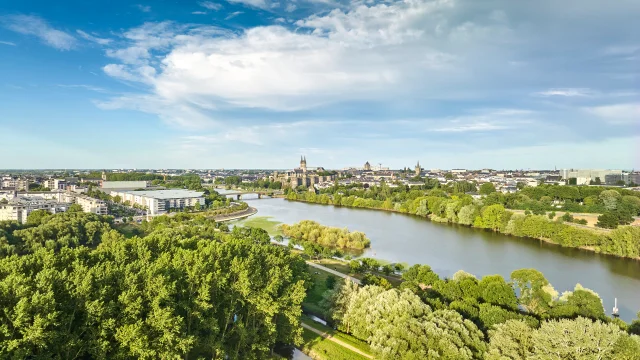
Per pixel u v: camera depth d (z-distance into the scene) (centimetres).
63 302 7100
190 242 13212
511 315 9819
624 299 15088
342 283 12575
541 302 11762
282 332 9956
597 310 10881
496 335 8481
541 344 7819
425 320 9106
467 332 8644
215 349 8206
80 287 6931
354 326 10525
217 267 9150
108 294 7400
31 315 6238
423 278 14025
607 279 17600
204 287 8219
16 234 17950
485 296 11700
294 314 9694
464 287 12412
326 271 17588
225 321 9344
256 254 10769
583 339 7606
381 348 8725
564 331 7862
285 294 9775
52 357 6750
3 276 7550
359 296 10869
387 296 10138
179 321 7275
